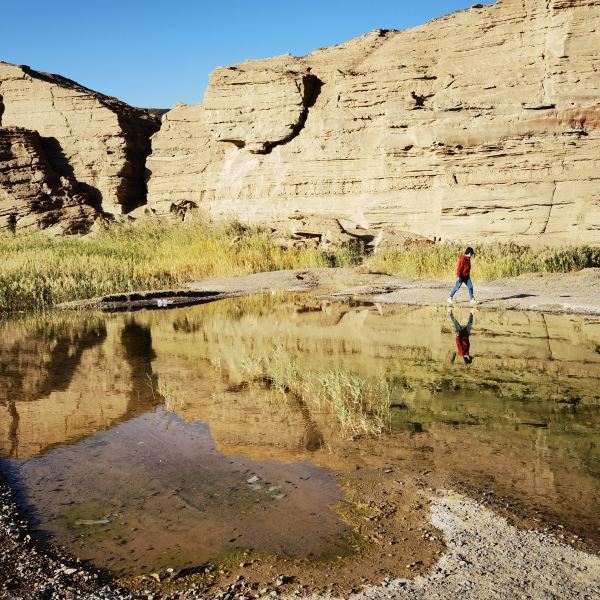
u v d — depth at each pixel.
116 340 11.48
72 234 40.81
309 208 37.66
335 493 4.66
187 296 18.56
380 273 22.95
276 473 5.06
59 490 4.80
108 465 5.30
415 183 33.38
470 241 30.16
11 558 3.78
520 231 29.23
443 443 5.64
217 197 41.94
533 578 3.45
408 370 8.42
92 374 8.63
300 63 41.06
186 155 45.66
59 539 4.03
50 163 47.06
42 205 43.19
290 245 29.91
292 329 12.22
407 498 4.54
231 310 15.57
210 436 5.97
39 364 9.38
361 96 36.38
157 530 4.13
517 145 29.78
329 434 5.95
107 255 25.28
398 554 3.76
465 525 4.11
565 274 19.16
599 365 8.55
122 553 3.85
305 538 3.99
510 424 6.13
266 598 3.33
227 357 9.63
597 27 28.73
